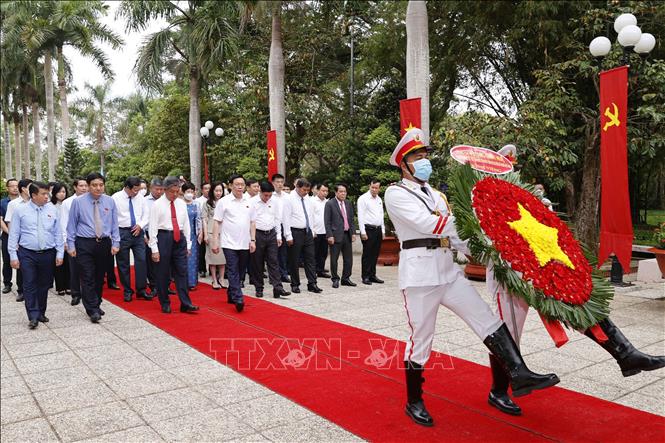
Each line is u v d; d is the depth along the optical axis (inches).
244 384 170.4
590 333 130.6
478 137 403.9
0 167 1957.4
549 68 424.8
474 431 132.5
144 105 1529.3
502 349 128.0
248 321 255.0
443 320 248.5
